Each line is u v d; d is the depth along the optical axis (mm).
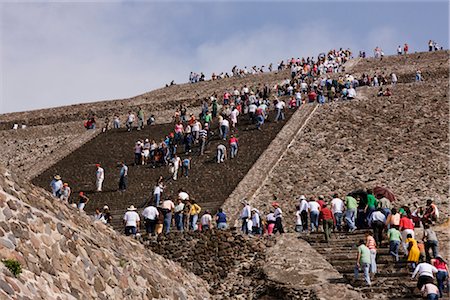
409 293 20562
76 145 48844
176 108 62281
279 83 66562
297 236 26469
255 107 46250
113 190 38469
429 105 45500
